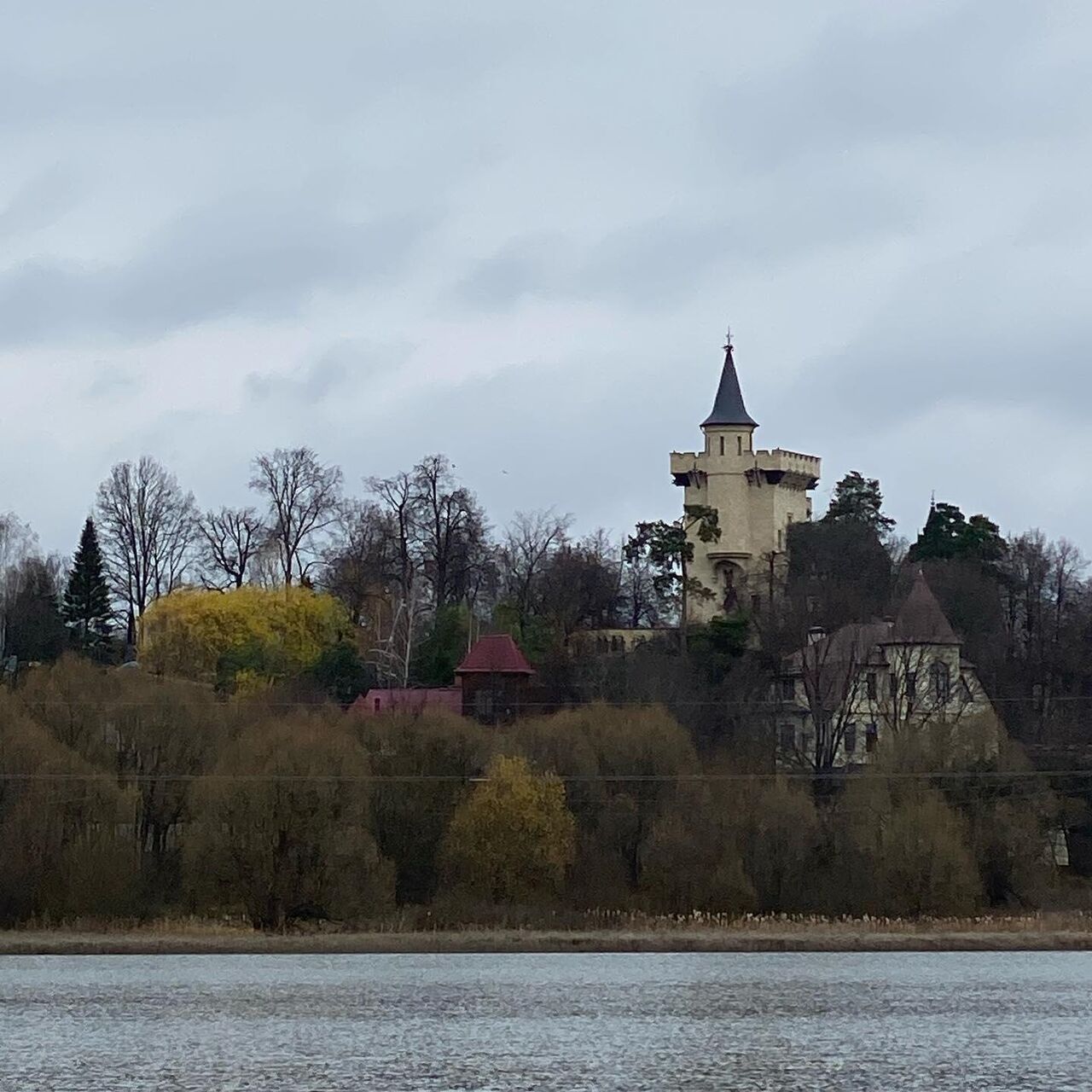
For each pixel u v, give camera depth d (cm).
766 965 17350
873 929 19338
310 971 16812
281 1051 12488
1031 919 19725
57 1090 11212
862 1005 14562
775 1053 12475
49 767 19312
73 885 19062
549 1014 14088
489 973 16650
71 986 15612
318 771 19088
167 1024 13575
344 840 19075
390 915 19425
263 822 18925
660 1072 11800
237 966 17150
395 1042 12862
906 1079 11619
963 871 19812
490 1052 12475
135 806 19625
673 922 19675
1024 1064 12119
